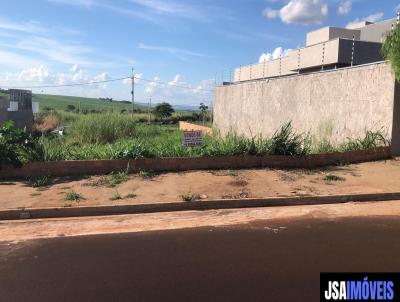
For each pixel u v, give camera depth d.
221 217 8.55
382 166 12.77
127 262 6.07
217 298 4.86
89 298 4.94
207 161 12.24
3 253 6.56
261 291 5.03
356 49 20.33
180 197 9.60
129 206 9.08
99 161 11.65
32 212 8.79
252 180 11.09
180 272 5.65
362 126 14.79
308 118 17.70
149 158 11.92
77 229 7.84
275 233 7.38
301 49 23.69
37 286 5.30
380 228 7.64
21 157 11.68
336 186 10.67
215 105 29.25
